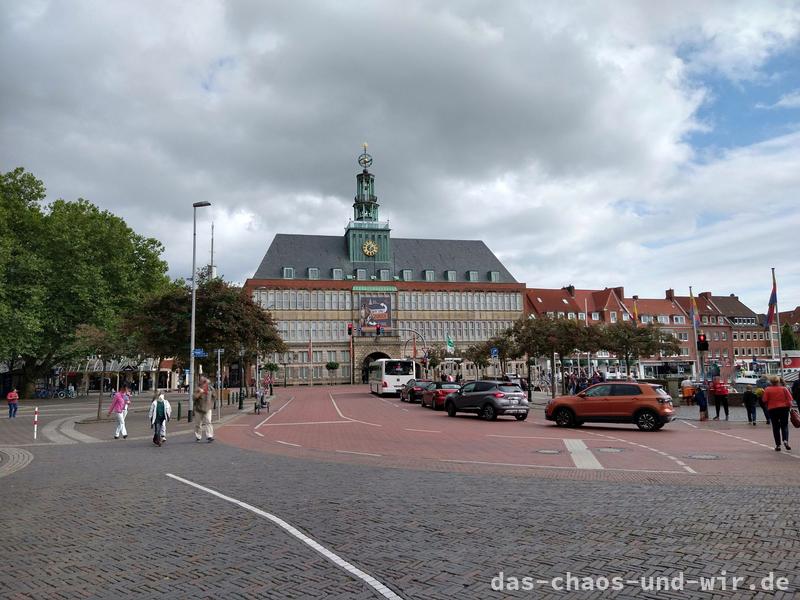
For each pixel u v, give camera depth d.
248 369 79.81
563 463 13.91
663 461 14.13
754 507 8.88
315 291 92.50
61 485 11.66
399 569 6.17
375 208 99.00
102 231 56.12
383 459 14.89
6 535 7.81
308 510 9.05
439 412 33.59
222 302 35.84
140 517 8.77
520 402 27.56
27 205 54.25
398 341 93.44
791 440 18.58
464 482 11.40
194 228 30.92
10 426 27.61
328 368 90.25
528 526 7.87
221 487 11.21
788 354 60.34
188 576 6.09
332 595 5.47
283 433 22.45
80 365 69.81
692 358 104.50
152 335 36.31
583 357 87.50
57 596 5.59
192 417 28.80
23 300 49.59
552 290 106.19
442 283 97.50
